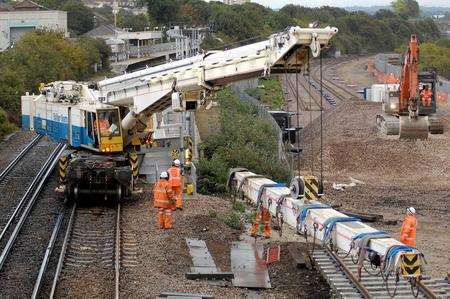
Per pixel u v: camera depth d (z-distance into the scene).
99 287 28.28
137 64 140.88
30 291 27.38
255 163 55.28
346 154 66.25
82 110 43.81
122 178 41.09
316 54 30.44
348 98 115.50
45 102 48.88
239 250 34.53
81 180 41.44
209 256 33.28
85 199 43.97
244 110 80.12
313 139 75.19
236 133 61.56
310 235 31.11
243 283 29.94
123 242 34.31
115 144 42.97
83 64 127.31
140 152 46.81
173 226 37.69
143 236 35.69
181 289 28.44
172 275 30.39
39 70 101.50
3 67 91.19
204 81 37.03
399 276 25.27
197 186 50.56
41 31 129.25
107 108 42.56
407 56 71.69
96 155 43.41
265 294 29.05
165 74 39.47
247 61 34.56
